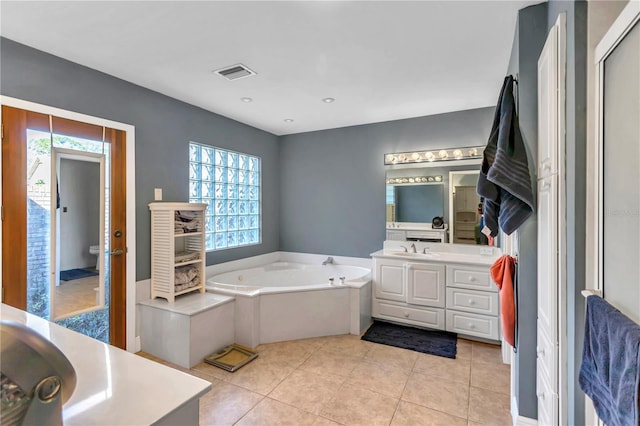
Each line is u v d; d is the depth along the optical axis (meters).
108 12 1.72
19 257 2.05
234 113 3.51
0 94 1.96
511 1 1.64
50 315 2.19
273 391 2.14
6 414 0.51
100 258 2.47
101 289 2.47
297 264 4.25
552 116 1.34
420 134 3.62
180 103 3.09
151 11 1.71
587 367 1.01
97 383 0.85
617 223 0.97
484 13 1.74
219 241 3.63
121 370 0.92
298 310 2.99
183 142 3.12
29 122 2.08
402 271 3.27
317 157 4.27
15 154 2.02
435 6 1.68
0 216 1.96
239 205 3.91
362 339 3.00
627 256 0.91
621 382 0.79
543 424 1.53
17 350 0.53
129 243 2.63
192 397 0.80
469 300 2.98
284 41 2.03
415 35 1.96
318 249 4.28
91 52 2.16
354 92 2.88
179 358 2.49
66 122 2.26
